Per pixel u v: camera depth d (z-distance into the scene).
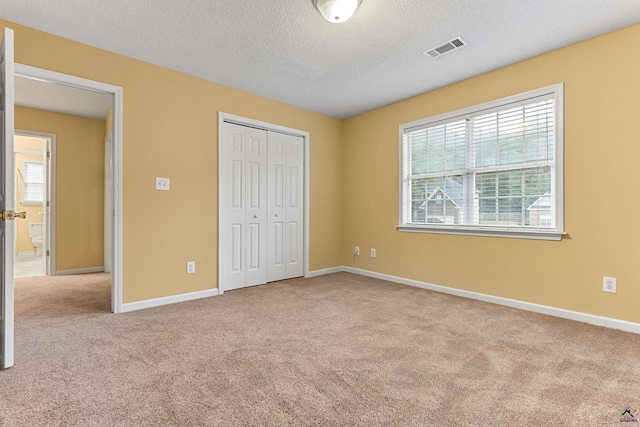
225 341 2.16
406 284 3.87
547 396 1.51
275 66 3.00
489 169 3.14
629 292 2.34
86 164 4.66
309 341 2.16
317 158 4.43
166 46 2.65
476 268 3.23
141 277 2.89
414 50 2.68
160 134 3.01
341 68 3.03
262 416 1.36
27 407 1.41
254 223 3.81
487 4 2.07
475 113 3.22
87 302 3.08
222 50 2.70
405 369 1.78
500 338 2.22
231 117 3.51
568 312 2.62
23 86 3.45
